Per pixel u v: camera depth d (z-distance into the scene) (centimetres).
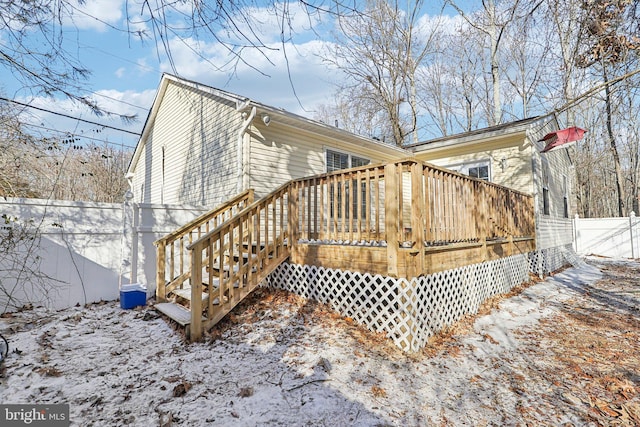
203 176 787
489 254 575
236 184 659
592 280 797
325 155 789
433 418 240
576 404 265
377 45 1469
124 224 531
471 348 371
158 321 414
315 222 475
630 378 308
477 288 521
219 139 727
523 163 858
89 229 501
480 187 552
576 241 1435
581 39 408
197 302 358
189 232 530
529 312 519
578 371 322
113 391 252
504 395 276
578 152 1916
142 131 1112
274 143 689
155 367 293
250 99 597
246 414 231
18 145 561
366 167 402
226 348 338
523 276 727
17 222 438
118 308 471
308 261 485
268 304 464
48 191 730
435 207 420
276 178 688
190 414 228
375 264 393
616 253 1341
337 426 224
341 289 433
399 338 358
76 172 1377
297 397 255
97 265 505
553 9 411
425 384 288
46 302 455
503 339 404
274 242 487
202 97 801
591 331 437
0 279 422
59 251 471
